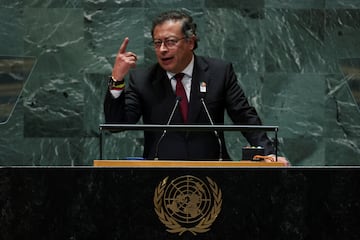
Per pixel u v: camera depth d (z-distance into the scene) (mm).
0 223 11508
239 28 26766
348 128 26875
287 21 26781
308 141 26844
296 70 26859
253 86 26828
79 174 11570
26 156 26609
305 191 11648
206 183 11625
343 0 26781
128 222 11555
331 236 11617
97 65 26656
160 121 17297
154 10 26688
